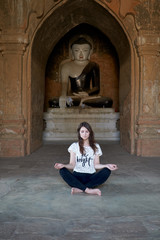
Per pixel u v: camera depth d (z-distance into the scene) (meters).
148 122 6.68
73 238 2.27
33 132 7.28
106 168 3.59
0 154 6.51
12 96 6.60
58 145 8.71
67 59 11.16
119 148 8.01
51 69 11.07
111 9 6.79
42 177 4.45
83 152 3.58
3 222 2.60
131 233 2.36
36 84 7.50
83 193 3.54
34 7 6.52
